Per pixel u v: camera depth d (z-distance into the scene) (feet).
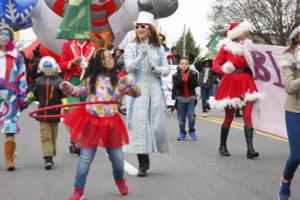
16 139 35.83
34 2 39.14
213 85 58.03
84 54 29.04
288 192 19.80
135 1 39.34
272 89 30.07
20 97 26.02
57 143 33.94
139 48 24.73
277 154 30.86
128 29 40.09
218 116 54.60
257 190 22.13
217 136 38.78
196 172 25.55
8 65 25.84
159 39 24.94
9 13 38.60
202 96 53.42
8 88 25.70
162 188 22.35
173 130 42.27
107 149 20.70
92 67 20.17
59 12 39.42
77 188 20.02
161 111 24.79
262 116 30.60
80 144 19.86
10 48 26.03
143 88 24.57
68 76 28.66
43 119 26.30
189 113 36.96
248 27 29.68
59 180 23.81
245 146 33.68
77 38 29.27
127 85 20.30
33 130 40.45
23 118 48.80
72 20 30.17
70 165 27.17
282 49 28.94
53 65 27.14
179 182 23.44
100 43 30.14
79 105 19.97
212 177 24.48
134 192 21.68
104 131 19.92
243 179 24.14
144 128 24.30
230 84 29.63
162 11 39.32
